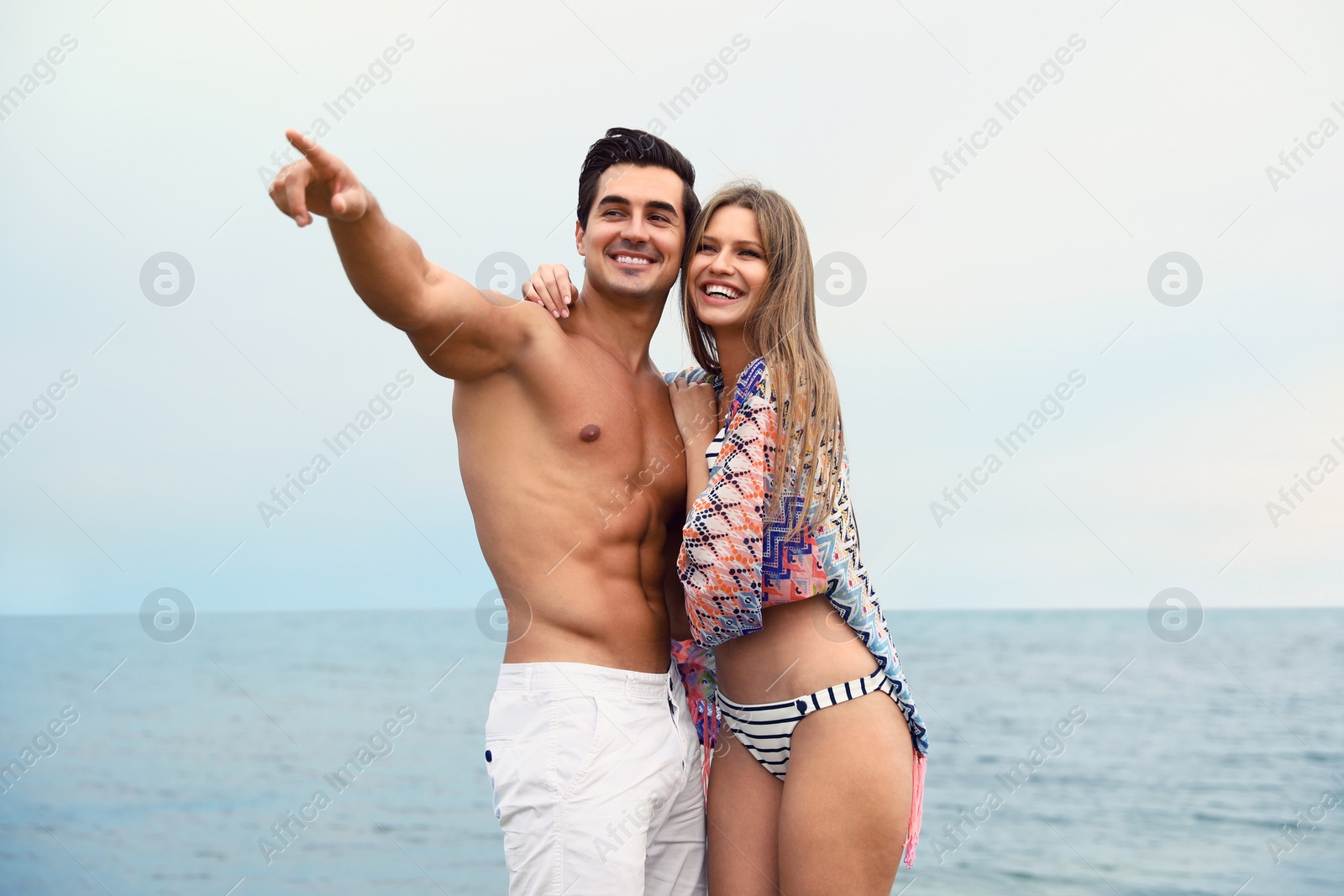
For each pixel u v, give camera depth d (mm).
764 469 2844
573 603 2852
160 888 10195
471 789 13570
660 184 3025
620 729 2834
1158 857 11430
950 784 14547
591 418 2928
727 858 3104
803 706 2936
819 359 3025
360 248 2293
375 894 9891
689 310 3209
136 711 20828
